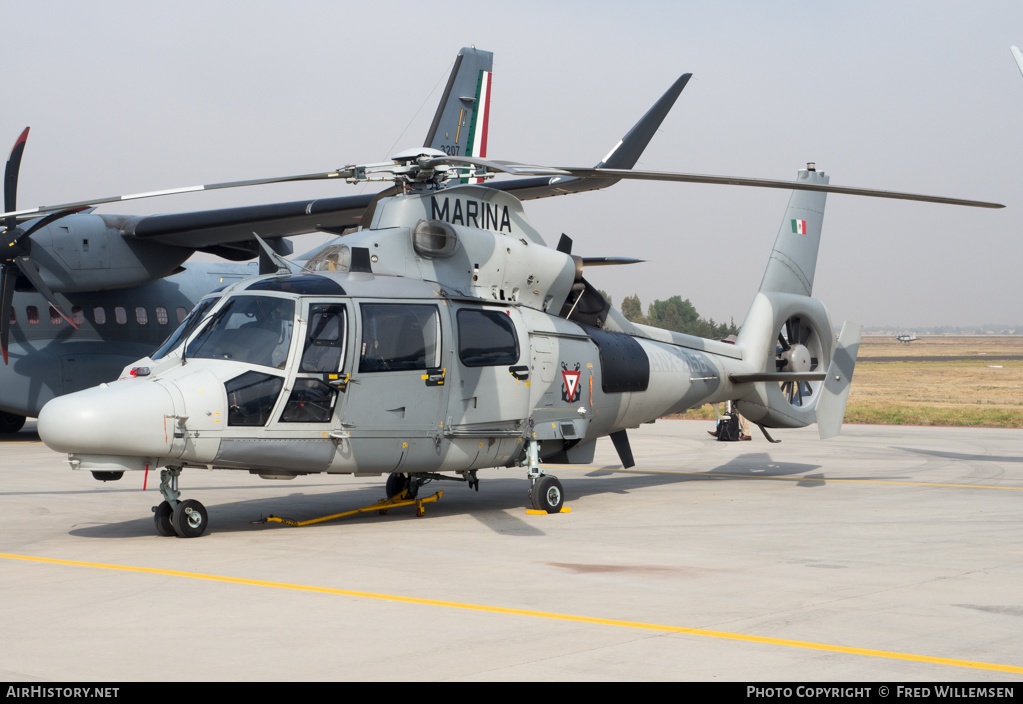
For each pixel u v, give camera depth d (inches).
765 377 569.3
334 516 414.0
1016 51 558.3
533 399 438.9
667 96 622.5
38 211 430.9
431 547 341.4
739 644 209.8
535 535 370.9
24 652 204.1
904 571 296.2
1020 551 335.3
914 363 5123.0
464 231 434.0
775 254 611.5
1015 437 1015.0
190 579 282.5
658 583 277.3
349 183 431.2
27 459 717.9
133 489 544.1
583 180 563.2
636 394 501.4
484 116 1047.0
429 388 401.4
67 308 863.1
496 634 219.0
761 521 412.5
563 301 476.1
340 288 386.6
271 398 362.9
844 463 722.8
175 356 367.2
